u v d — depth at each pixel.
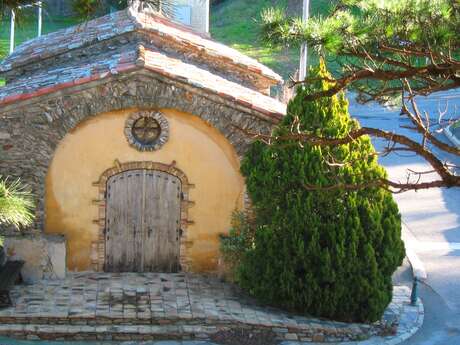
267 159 15.58
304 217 15.28
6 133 16.06
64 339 14.58
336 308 15.41
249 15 38.91
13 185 14.01
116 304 15.42
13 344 14.27
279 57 34.28
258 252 15.55
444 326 16.30
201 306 15.55
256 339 14.82
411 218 23.39
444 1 9.75
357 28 9.61
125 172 16.77
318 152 15.29
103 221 16.81
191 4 23.17
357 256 15.32
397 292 17.89
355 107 34.06
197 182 16.86
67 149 16.45
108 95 16.17
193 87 16.14
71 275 16.70
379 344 15.07
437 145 8.23
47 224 16.62
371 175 15.41
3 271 15.43
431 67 8.69
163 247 17.08
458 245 21.31
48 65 18.95
